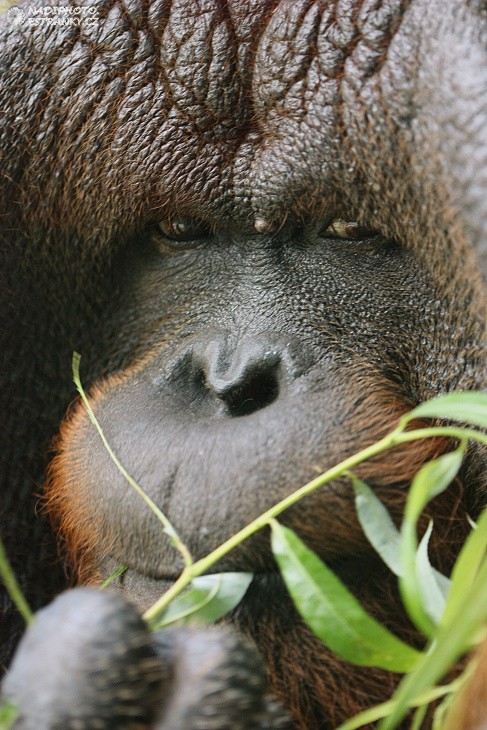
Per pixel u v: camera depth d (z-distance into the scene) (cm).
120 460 186
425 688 172
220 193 191
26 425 201
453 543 188
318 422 184
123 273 197
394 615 186
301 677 185
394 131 186
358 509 177
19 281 198
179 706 173
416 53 184
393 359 189
